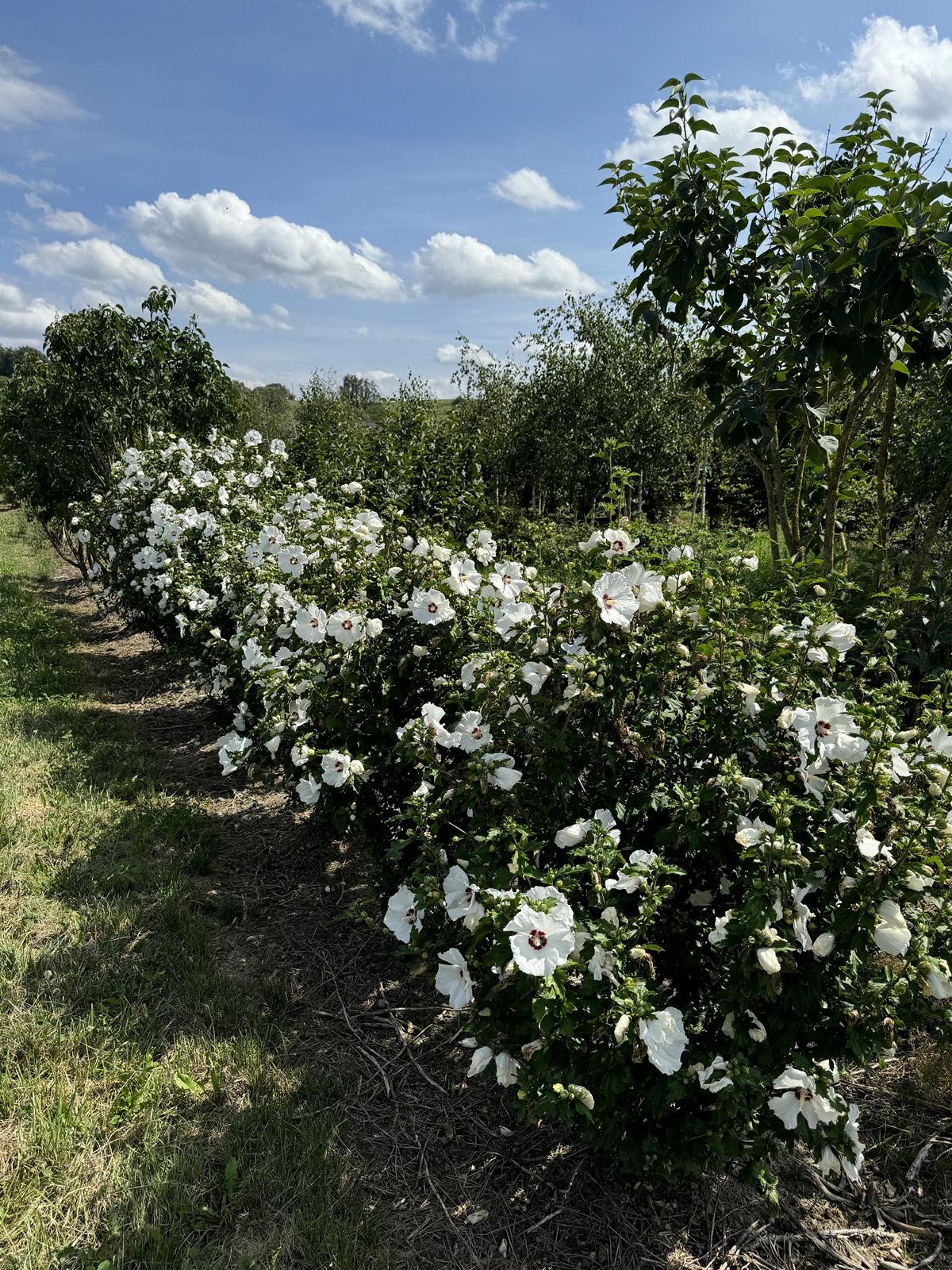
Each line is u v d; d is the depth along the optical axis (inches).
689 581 93.3
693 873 87.0
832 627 86.3
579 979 77.5
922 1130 93.5
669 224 149.1
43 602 410.6
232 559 201.6
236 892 144.6
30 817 163.6
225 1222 81.4
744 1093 69.0
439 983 80.4
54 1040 103.0
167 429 390.6
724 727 83.7
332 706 123.8
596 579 91.0
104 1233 79.6
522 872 74.7
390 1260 78.4
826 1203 86.7
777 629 90.3
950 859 72.6
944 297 114.7
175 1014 110.9
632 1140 76.9
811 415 144.7
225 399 410.3
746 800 77.2
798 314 135.3
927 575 166.7
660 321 169.8
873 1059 85.7
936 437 195.3
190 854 152.2
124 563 290.8
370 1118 97.0
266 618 159.9
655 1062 65.2
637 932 71.2
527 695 86.4
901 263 118.3
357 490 188.4
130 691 267.6
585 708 84.7
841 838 71.8
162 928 129.1
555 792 89.3
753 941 67.2
